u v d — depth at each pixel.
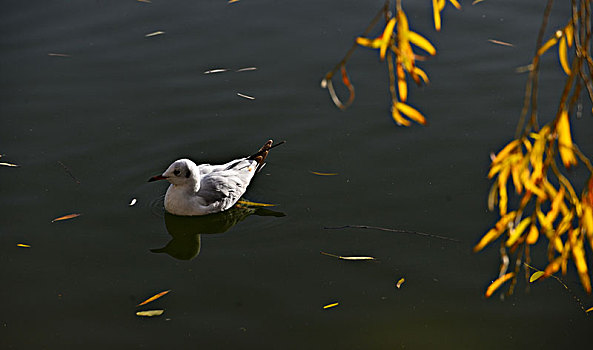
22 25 12.55
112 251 8.42
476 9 12.94
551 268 3.80
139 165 9.73
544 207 8.77
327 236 8.54
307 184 9.40
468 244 8.30
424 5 12.94
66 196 9.16
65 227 8.71
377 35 12.11
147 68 11.51
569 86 3.48
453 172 9.42
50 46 11.96
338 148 9.95
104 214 8.98
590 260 7.93
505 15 12.73
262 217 8.98
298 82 11.22
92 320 7.32
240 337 7.07
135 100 10.83
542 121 10.13
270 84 11.17
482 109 10.52
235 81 11.23
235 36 12.31
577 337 7.00
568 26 3.64
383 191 9.18
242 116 10.56
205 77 11.32
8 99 10.70
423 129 10.21
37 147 9.88
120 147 9.98
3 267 8.01
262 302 7.57
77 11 13.07
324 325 7.23
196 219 9.22
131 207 9.14
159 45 12.06
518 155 3.65
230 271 8.08
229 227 8.91
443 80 11.17
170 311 7.45
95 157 9.81
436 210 8.83
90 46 11.99
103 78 11.25
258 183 9.48
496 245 8.30
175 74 11.38
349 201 9.05
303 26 12.56
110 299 7.62
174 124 10.40
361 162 9.69
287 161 9.78
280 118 10.52
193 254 8.45
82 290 7.75
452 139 9.98
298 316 7.36
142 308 7.49
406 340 7.01
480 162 9.55
